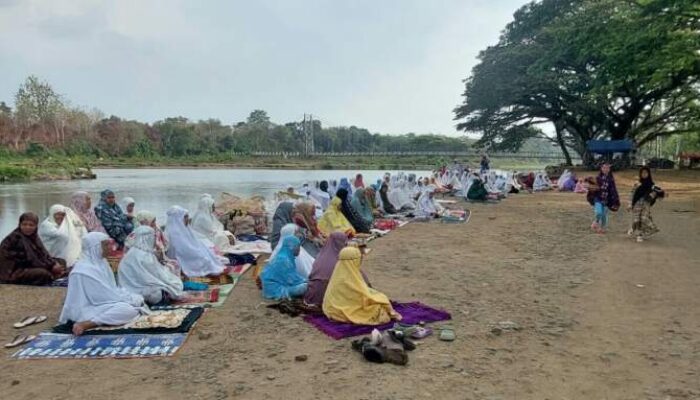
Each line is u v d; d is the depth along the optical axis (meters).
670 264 8.02
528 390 3.92
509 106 37.12
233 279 7.53
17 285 7.35
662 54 21.22
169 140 85.50
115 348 4.88
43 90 71.88
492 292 6.75
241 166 74.12
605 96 29.30
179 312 5.82
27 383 4.19
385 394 3.87
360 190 13.04
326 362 4.49
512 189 23.23
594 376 4.16
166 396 3.92
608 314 5.74
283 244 6.76
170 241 7.72
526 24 34.03
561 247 9.82
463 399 3.78
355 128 104.62
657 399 3.76
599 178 11.59
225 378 4.21
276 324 5.55
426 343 4.92
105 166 72.38
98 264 5.74
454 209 16.56
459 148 80.38
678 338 4.95
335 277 5.66
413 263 8.59
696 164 36.59
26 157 63.00
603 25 23.66
